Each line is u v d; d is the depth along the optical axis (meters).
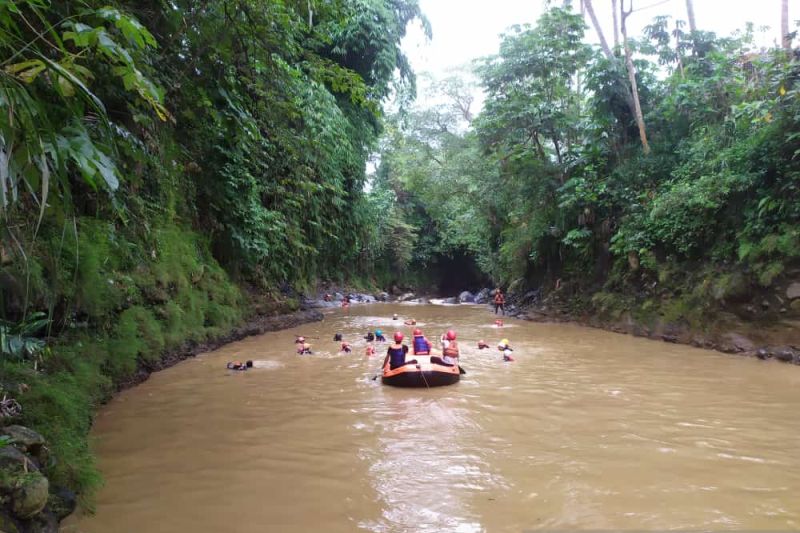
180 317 11.20
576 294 19.02
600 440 6.00
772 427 6.47
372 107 8.48
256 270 17.64
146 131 10.36
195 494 4.55
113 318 8.58
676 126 16.45
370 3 22.89
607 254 17.62
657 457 5.45
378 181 39.75
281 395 8.12
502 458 5.42
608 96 17.27
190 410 7.21
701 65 16.70
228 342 13.23
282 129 9.63
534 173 19.86
